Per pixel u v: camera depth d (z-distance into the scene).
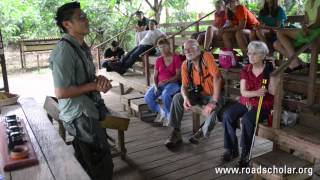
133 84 5.11
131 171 2.93
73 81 2.00
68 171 1.64
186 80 3.31
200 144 3.48
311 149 2.31
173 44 5.01
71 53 1.97
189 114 4.58
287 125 2.64
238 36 3.92
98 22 9.80
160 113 4.16
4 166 1.64
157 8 8.41
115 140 3.65
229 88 3.89
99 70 6.32
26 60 9.53
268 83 2.70
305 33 2.90
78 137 2.15
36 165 1.70
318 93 2.82
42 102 5.59
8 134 1.98
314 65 2.72
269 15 3.95
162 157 3.20
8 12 9.35
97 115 2.14
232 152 3.03
